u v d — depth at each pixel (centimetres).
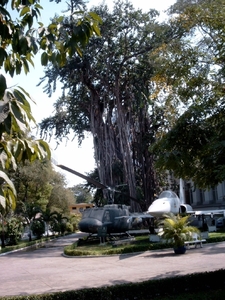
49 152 313
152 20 3142
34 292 948
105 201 3172
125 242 2052
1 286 1077
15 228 2698
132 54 3244
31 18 359
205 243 1844
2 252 2270
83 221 2239
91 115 3394
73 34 363
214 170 676
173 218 1594
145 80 3234
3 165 281
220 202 4541
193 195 5078
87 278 1114
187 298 760
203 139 739
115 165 3312
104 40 3173
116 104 3247
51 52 376
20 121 265
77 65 3095
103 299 776
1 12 314
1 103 261
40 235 3503
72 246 2094
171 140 750
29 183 3675
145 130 3406
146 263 1341
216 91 791
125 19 3172
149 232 2695
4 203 267
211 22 812
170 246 1727
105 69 3300
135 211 3169
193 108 746
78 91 3494
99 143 3331
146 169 3431
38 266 1522
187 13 874
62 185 4534
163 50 901
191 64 845
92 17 367
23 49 346
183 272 1084
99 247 1986
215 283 850
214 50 830
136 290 796
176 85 856
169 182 3922
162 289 811
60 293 765
